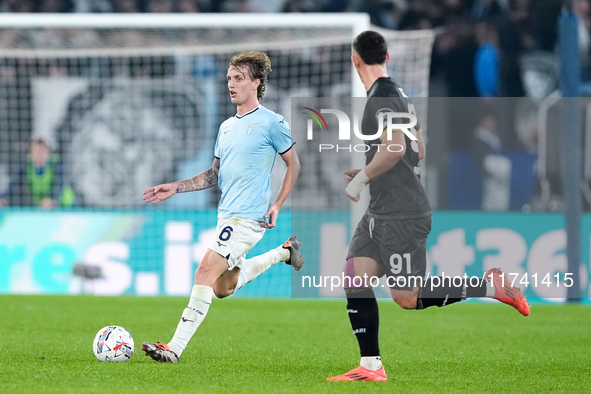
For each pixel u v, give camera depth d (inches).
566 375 789.9
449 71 2881.4
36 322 1231.5
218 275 823.7
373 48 725.3
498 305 1625.2
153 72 2645.2
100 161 2625.5
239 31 2258.9
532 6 2849.4
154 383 681.6
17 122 2635.3
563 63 1637.6
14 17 1712.6
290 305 1587.1
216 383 688.4
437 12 2878.9
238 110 836.0
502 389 685.9
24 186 2352.4
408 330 1221.7
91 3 2822.3
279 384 689.0
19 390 638.5
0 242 1749.5
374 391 656.4
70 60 2645.2
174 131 2625.5
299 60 2721.5
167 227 1744.6
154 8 2847.0
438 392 660.1
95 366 780.6
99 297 1652.3
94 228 1753.2
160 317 1327.5
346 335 1137.4
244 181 818.2
